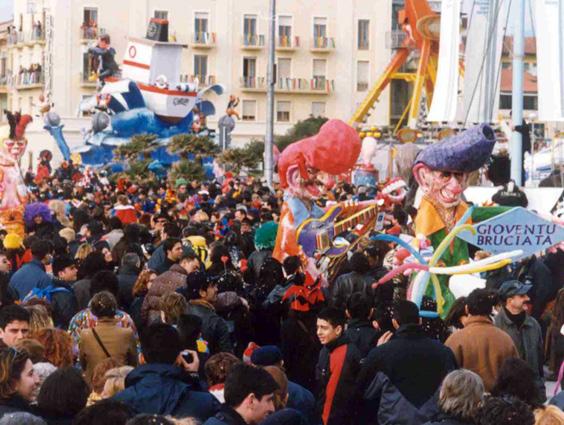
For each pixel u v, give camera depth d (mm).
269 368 13477
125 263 20672
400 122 99688
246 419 11438
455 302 17750
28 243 23906
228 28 118562
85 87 114750
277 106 119938
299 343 18094
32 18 123750
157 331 12914
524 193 27203
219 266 21141
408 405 14258
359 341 16359
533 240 21844
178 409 12531
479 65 38750
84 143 89125
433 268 19688
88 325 16219
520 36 34281
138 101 85000
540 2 34062
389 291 18969
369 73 120125
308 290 18109
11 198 34625
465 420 11984
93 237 26781
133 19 115938
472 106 39000
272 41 64812
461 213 22094
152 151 78062
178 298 16594
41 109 88188
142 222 33469
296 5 119438
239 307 19141
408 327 14523
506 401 10859
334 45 119438
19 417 9961
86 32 114438
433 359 14375
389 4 119438
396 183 25766
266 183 60406
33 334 14484
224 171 69812
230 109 90188
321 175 24594
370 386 14492
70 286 19344
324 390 15461
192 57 118188
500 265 20047
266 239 24844
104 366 13719
